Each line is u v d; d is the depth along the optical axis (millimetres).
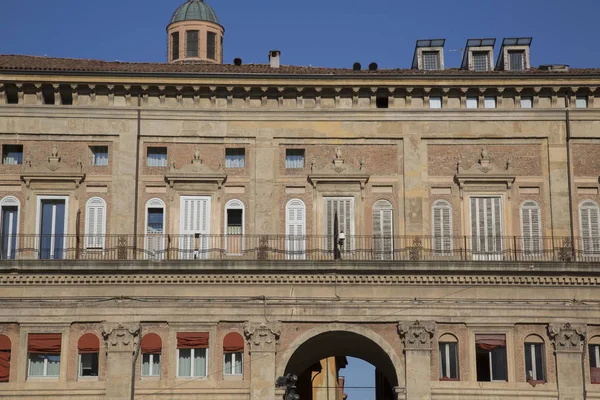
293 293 50375
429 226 52188
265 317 50094
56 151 52219
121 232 51656
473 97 53344
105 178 52188
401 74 52281
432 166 52719
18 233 51625
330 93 53000
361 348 53781
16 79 51781
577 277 50562
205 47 65688
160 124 52656
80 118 52500
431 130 52844
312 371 68812
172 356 49844
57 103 52594
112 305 49969
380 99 53750
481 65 58750
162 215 52188
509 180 52438
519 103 53188
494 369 50188
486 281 50531
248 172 52594
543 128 52938
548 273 50469
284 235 52031
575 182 52594
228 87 52500
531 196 52562
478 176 52312
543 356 50281
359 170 52531
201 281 50375
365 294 50438
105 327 49656
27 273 49969
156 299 50156
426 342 49844
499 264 50312
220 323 50219
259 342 49812
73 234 51594
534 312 50281
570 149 52812
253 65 57844
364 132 52812
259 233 52000
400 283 50469
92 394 49312
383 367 54094
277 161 52688
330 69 55656
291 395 40938
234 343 49969
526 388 49750
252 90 52750
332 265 50188
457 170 52531
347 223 52219
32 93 52562
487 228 52219
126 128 52562
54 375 49875
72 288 50188
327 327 50156
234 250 51812
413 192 52344
